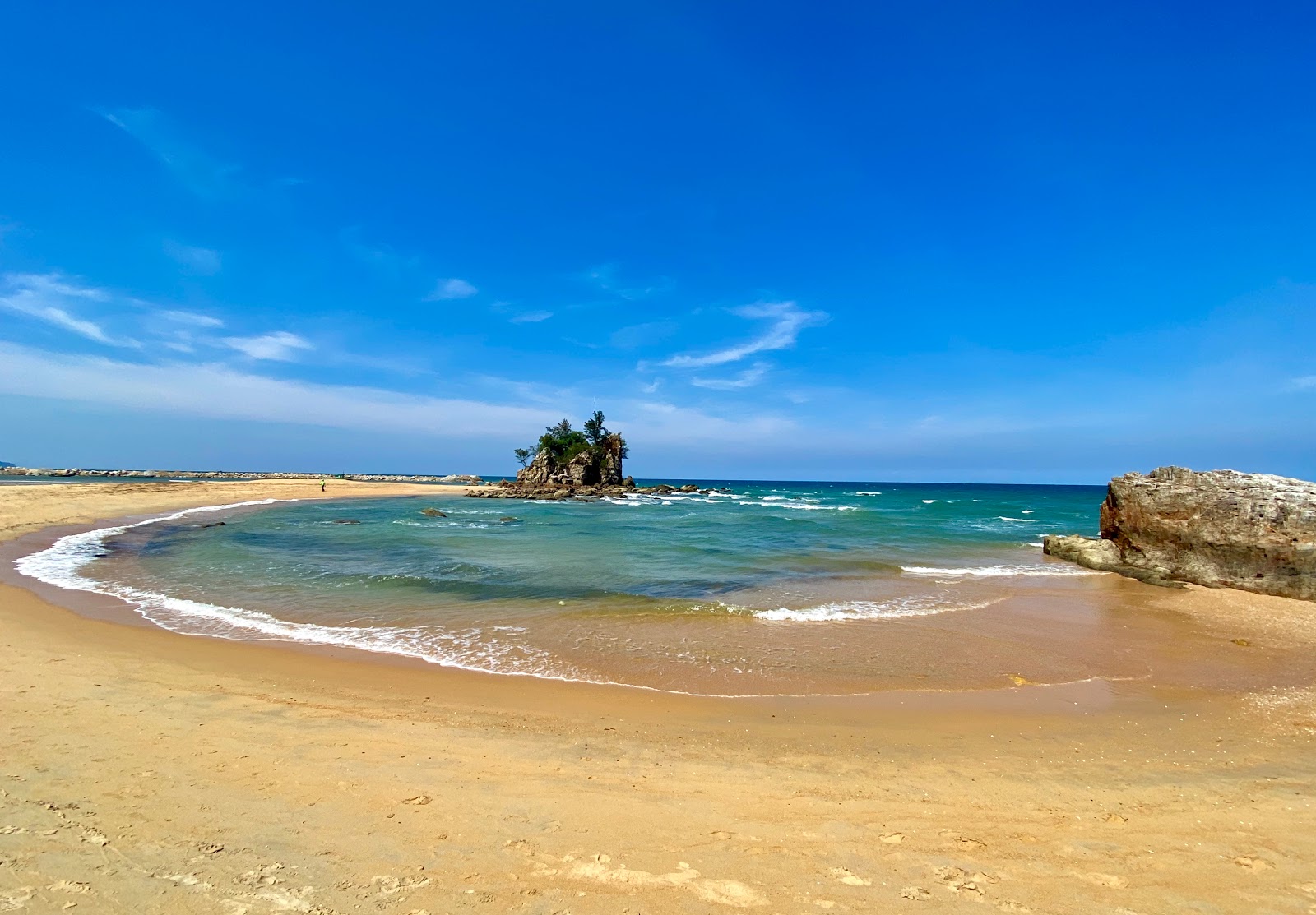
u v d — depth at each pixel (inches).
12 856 150.0
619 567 776.9
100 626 429.4
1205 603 624.7
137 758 216.1
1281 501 692.1
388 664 376.5
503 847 171.3
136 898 137.8
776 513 1929.1
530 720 291.3
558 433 3344.0
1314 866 172.7
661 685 354.6
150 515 1318.9
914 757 260.7
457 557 837.8
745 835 184.5
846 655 421.1
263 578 649.6
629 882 156.0
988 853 177.3
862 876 163.0
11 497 1263.5
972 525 1566.2
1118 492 863.7
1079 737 288.7
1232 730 300.7
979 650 440.5
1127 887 160.2
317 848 164.7
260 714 275.7
